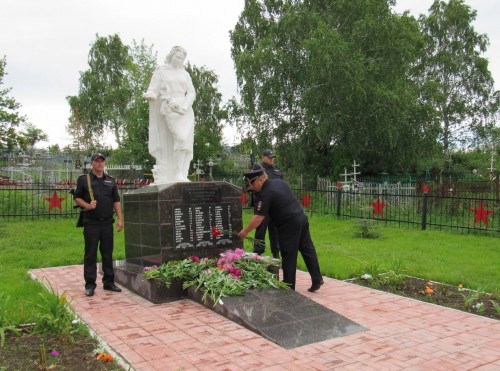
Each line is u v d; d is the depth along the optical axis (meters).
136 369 3.79
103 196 6.48
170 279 5.97
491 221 13.38
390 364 3.89
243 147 32.00
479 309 5.49
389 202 15.94
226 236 7.03
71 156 39.31
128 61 36.56
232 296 5.52
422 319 5.17
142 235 6.96
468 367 3.83
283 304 5.31
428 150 26.94
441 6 35.47
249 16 31.86
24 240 10.91
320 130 24.38
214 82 44.00
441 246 10.20
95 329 4.82
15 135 21.42
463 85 35.19
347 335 4.61
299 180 27.14
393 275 6.88
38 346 4.27
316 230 13.15
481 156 34.25
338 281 7.11
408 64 26.11
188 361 3.95
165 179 7.39
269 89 26.22
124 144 34.12
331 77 23.23
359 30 25.02
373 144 26.62
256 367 3.81
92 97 44.22
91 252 6.41
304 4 27.89
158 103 7.43
